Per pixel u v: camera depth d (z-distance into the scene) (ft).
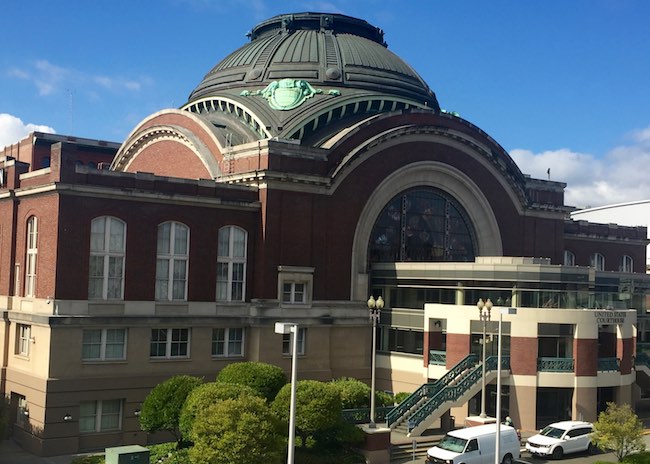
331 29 204.33
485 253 180.45
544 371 143.84
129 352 133.28
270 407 108.37
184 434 107.34
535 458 127.95
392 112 166.61
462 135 175.11
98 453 124.88
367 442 117.70
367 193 161.79
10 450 126.52
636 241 238.07
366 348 161.79
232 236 147.95
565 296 148.36
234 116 182.09
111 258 133.28
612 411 122.83
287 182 150.20
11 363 136.77
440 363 152.05
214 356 144.15
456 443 115.96
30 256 137.59
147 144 188.55
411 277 160.45
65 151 128.67
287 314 149.38
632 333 156.46
